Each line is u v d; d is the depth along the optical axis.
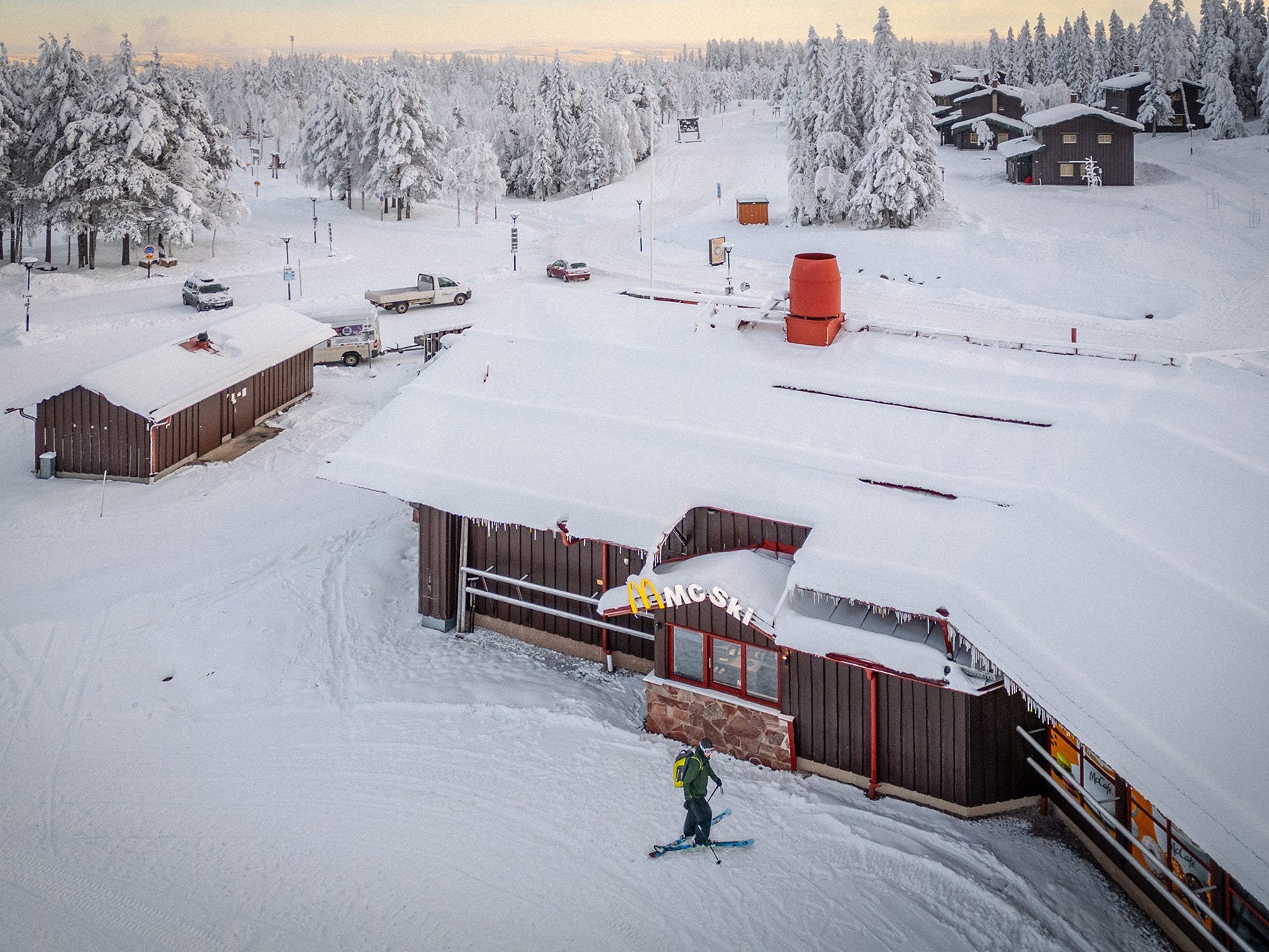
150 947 12.41
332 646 19.88
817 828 14.20
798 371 19.70
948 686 13.06
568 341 22.20
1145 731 10.39
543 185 106.69
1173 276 52.12
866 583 13.94
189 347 32.16
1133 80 110.00
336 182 91.25
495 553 20.14
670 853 13.82
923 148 65.56
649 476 17.78
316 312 40.97
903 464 16.47
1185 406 16.45
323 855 14.04
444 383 21.78
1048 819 14.36
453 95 153.75
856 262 60.31
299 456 31.12
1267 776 9.33
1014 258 57.12
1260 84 107.94
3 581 22.70
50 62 59.75
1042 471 15.58
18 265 60.38
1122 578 12.71
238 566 23.44
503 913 12.82
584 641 19.56
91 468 29.34
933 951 11.82
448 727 17.12
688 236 72.88
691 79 196.50
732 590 15.05
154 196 61.88
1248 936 10.52
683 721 16.52
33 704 17.89
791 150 72.25
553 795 15.21
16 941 12.51
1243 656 10.80
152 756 16.52
